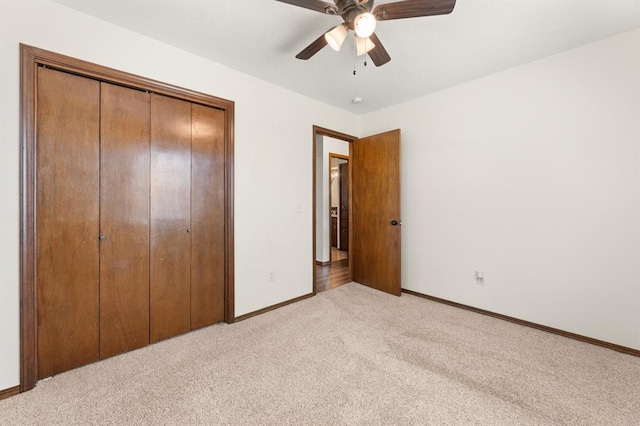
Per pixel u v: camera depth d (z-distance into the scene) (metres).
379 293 3.42
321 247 5.10
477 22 1.88
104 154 1.93
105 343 1.94
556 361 1.91
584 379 1.70
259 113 2.76
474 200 2.81
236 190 2.58
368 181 3.68
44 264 1.71
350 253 4.01
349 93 3.14
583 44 2.16
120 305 2.01
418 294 3.30
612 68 2.06
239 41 2.13
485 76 2.71
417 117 3.28
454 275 2.97
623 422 1.36
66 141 1.78
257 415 1.41
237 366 1.85
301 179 3.18
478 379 1.71
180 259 2.30
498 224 2.65
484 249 2.75
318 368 1.82
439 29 1.95
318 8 1.47
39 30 1.65
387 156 3.43
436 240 3.13
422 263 3.26
